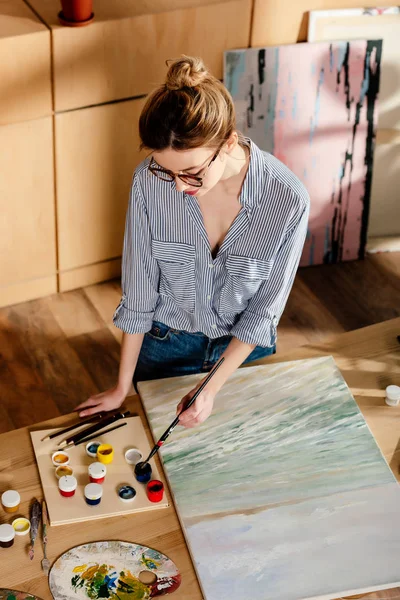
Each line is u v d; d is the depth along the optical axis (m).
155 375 2.13
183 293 1.93
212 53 3.19
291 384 1.92
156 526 1.61
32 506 1.62
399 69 3.48
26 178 3.15
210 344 2.06
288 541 1.58
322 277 3.75
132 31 2.96
